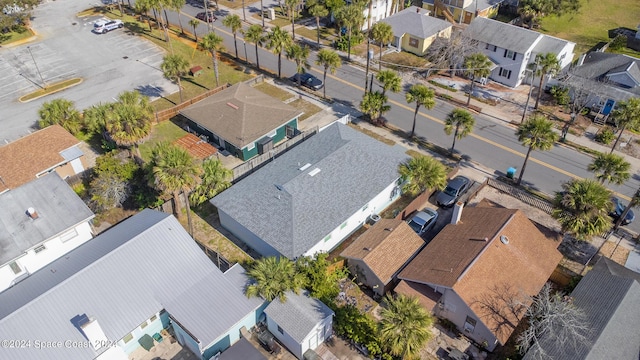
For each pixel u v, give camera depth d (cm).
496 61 6328
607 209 3538
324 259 3450
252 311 3142
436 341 3219
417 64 6762
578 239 3603
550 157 5031
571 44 6122
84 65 6675
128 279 3125
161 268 3238
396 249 3591
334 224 3738
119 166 4259
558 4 7444
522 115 5675
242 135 4838
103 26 7500
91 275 3067
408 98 4981
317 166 4094
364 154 4300
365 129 5400
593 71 5859
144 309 3038
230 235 4050
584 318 3006
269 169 4250
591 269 3519
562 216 3575
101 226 4078
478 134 5372
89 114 4988
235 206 3909
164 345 3186
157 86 6200
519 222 3575
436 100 5991
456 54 6366
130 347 3100
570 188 3612
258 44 6312
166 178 3525
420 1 8794
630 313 3022
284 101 5906
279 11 8350
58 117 4962
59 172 4488
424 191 4297
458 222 3769
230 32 7612
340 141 4444
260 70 6581
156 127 5416
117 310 2989
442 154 5031
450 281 3109
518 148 5156
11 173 4266
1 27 7106
